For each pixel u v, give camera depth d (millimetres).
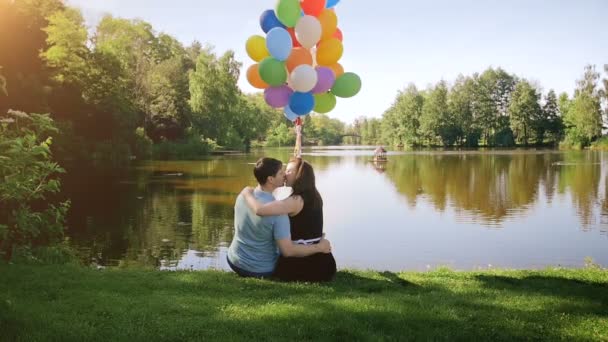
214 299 4441
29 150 7508
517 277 6055
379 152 45875
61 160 33188
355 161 46562
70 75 36438
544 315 4223
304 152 67875
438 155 56500
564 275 6266
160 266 9500
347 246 11812
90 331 3596
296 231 5129
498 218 15461
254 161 41031
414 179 28188
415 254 11047
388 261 10469
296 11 6609
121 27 57000
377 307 4211
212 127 59406
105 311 4074
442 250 11375
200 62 58000
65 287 4957
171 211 15664
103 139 40781
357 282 5289
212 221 13984
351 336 3604
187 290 4824
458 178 28406
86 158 36125
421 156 54375
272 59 6723
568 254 10984
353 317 3967
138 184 23219
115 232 12406
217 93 59156
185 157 46562
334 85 7258
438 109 86312
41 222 8336
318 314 4004
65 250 8594
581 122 73188
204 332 3621
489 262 10383
